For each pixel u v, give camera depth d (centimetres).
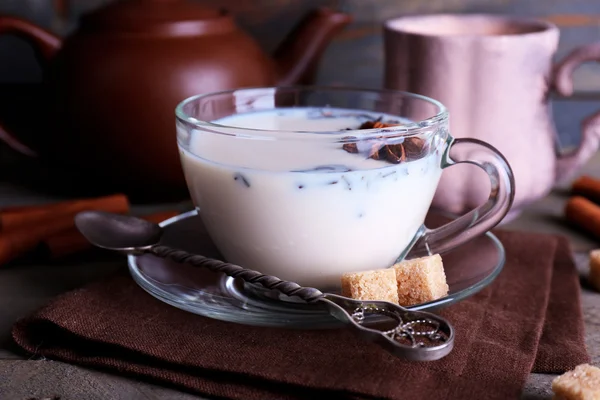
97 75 53
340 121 45
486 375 36
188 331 39
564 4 66
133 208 56
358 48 68
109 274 44
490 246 45
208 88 53
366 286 39
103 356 39
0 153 67
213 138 40
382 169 39
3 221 50
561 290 44
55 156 56
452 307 42
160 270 43
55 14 67
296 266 41
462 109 50
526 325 40
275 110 47
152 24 54
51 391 37
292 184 39
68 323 39
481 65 49
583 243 51
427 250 44
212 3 67
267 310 39
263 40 68
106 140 53
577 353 39
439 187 51
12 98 68
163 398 37
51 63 56
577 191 57
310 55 58
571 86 52
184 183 55
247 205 40
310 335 39
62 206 52
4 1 67
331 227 40
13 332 40
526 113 50
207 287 41
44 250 49
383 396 35
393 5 66
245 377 37
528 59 50
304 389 36
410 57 51
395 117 45
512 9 66
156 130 53
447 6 66
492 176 43
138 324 40
